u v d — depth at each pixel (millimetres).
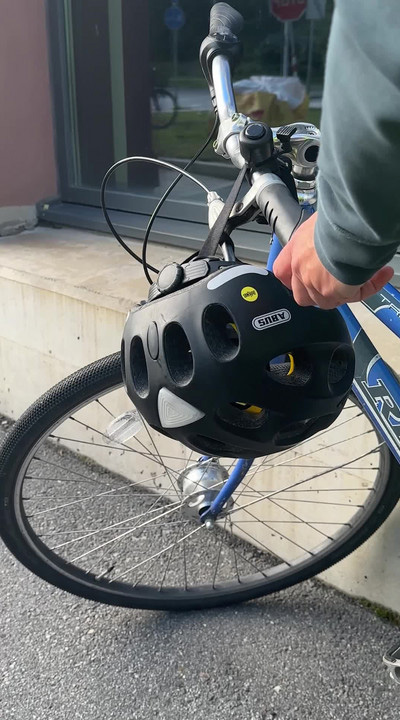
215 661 1558
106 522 2004
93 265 2406
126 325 984
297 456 1698
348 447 1587
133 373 982
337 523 1646
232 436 942
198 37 3268
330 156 593
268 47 3305
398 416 1261
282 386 917
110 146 3227
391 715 1422
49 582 1603
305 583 1786
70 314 2178
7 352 2465
